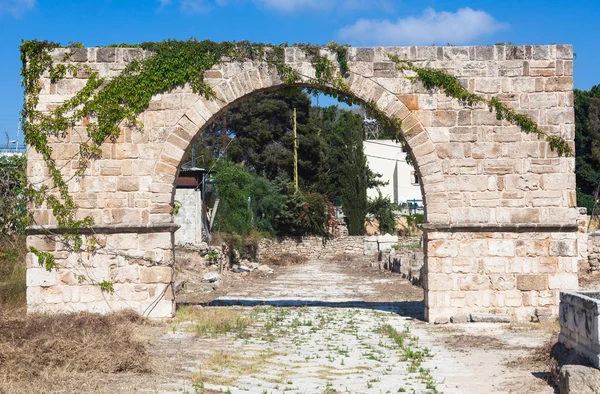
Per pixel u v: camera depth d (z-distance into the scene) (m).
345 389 10.79
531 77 17.98
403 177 67.56
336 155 61.50
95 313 17.00
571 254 17.73
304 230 54.88
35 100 17.97
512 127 17.97
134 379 11.03
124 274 17.80
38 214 17.86
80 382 10.59
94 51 18.06
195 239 35.03
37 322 14.36
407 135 18.05
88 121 18.00
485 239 17.83
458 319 17.59
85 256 17.78
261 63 18.16
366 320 18.61
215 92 18.09
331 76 18.11
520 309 17.75
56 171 17.88
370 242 54.19
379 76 18.14
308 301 23.77
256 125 61.06
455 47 18.11
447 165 17.98
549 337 15.44
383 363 12.91
